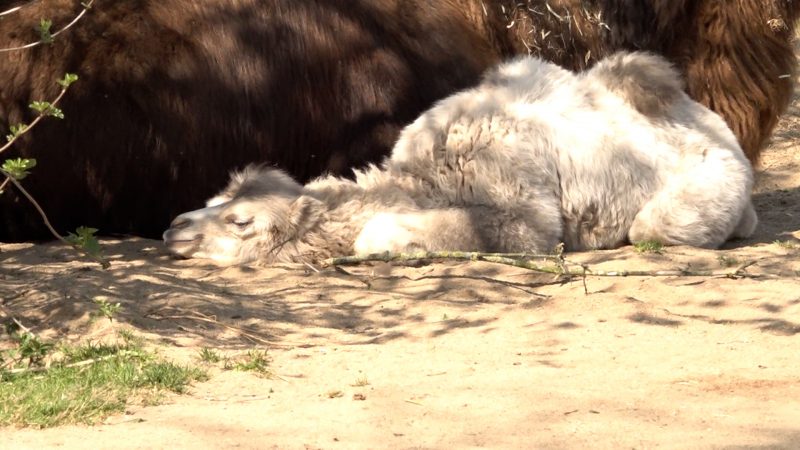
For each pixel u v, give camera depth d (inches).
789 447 358.6
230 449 362.3
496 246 605.6
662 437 370.9
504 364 455.2
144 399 415.2
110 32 668.1
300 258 602.5
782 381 428.5
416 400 410.9
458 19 728.3
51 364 450.0
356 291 560.7
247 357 462.3
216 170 682.2
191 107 672.4
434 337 496.7
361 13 699.4
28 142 652.7
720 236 648.4
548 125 628.1
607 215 639.1
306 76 687.1
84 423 389.4
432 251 590.2
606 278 574.6
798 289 552.4
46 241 677.3
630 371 443.2
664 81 664.4
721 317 517.7
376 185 624.7
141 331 495.2
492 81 660.7
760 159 829.2
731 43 755.4
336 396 417.4
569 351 471.5
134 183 673.0
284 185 621.6
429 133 633.0
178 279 569.6
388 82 694.5
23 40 654.5
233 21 683.4
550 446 364.5
